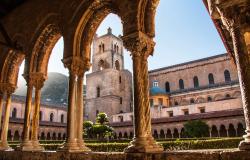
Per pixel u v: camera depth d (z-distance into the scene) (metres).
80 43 8.83
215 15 5.18
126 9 7.04
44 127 38.66
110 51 62.72
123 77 63.12
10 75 11.95
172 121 35.09
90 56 9.03
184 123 34.12
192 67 55.25
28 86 10.17
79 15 8.77
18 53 11.84
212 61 53.12
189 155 4.74
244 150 4.12
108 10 8.59
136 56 6.49
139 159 5.38
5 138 10.96
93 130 34.91
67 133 7.86
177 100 50.72
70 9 9.18
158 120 36.66
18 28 11.61
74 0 9.12
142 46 6.55
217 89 46.34
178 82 56.09
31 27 10.86
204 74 53.47
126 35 6.68
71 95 8.23
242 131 30.64
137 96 6.20
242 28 4.49
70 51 8.59
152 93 51.94
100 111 58.34
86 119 59.94
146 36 6.68
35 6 11.04
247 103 4.30
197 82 53.97
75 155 6.82
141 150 5.52
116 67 65.38
